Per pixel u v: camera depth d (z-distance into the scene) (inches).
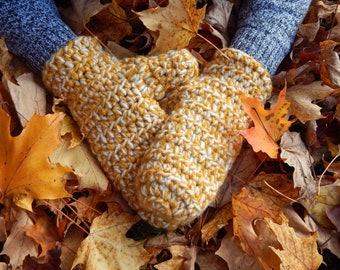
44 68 31.2
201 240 32.2
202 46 35.0
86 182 30.5
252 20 33.8
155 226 30.5
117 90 30.4
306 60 35.3
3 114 28.2
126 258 30.0
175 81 31.3
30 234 29.5
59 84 31.0
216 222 31.3
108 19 35.3
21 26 31.3
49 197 29.1
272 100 33.9
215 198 32.3
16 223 29.6
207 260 31.7
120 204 31.1
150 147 30.0
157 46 33.0
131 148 30.3
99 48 31.9
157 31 34.3
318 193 32.5
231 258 30.9
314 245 29.6
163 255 31.9
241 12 35.5
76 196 32.2
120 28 35.4
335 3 37.9
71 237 30.9
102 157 30.8
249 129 29.9
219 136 30.7
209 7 36.1
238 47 33.0
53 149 28.7
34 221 30.3
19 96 30.7
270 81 32.4
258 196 32.2
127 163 30.3
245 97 29.7
